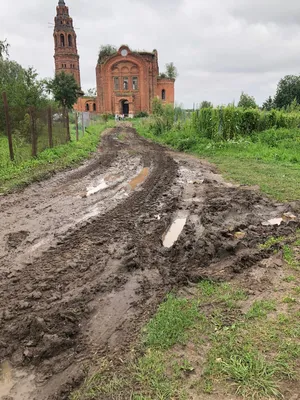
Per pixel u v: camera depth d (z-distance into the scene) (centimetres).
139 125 4022
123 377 281
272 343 311
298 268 456
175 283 428
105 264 482
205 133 1983
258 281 427
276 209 738
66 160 1325
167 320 348
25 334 335
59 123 1733
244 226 623
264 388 264
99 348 318
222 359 294
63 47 7431
